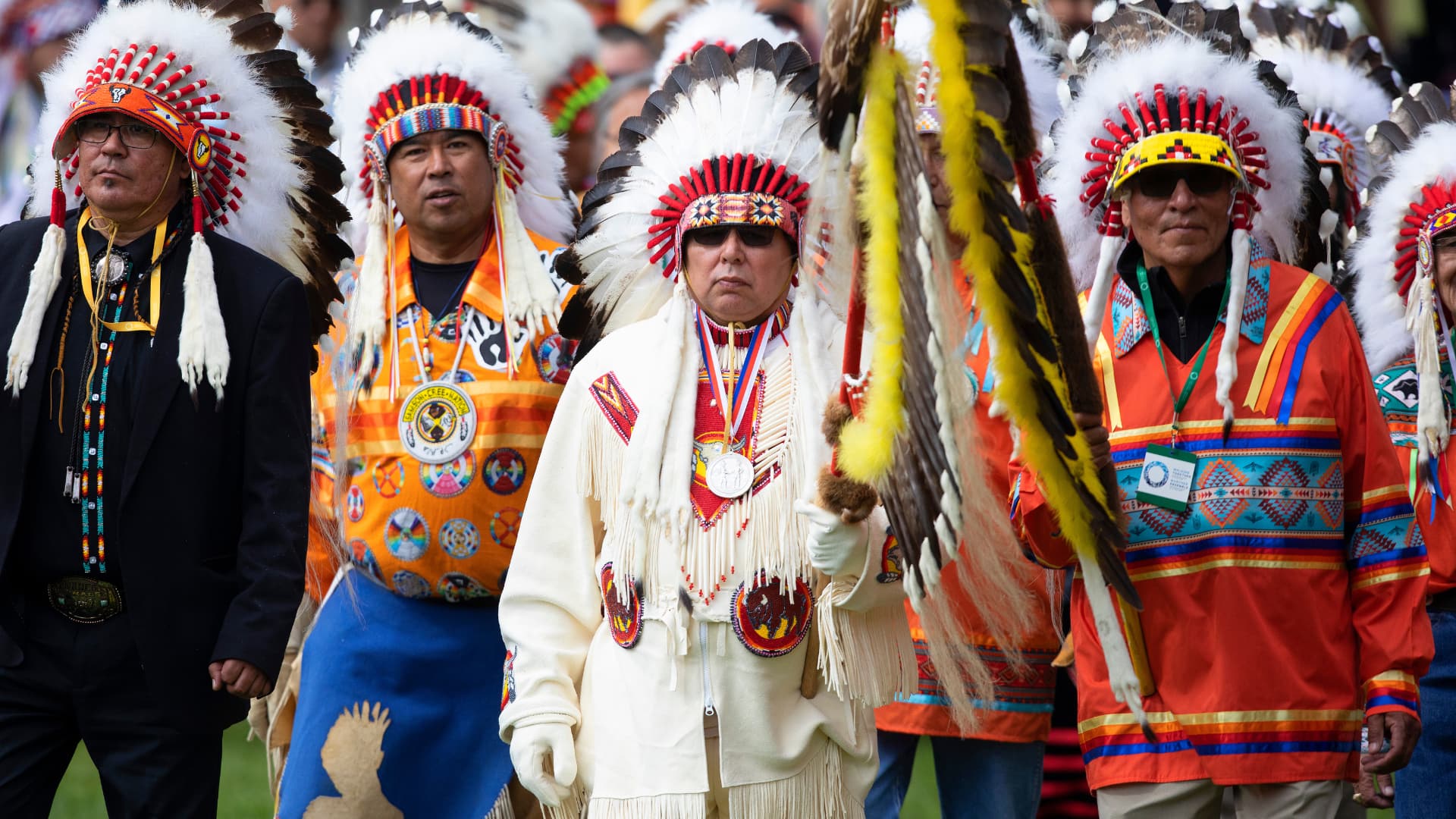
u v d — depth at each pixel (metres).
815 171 13.02
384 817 15.08
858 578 12.16
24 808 13.32
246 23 14.94
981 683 12.63
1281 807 12.52
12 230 13.92
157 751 13.34
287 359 13.70
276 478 13.48
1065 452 10.29
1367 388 12.91
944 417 10.00
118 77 13.62
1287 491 12.63
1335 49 18.64
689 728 12.20
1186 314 13.09
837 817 12.48
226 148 14.08
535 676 12.80
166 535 13.23
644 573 12.50
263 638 13.13
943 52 9.93
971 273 10.23
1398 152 16.64
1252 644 12.51
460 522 14.94
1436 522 14.91
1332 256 16.58
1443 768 15.08
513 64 16.09
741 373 12.91
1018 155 10.38
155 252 13.62
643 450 12.65
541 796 12.59
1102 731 12.88
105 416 13.27
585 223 14.23
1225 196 12.88
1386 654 12.56
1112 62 13.51
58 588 13.34
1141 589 12.77
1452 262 14.96
